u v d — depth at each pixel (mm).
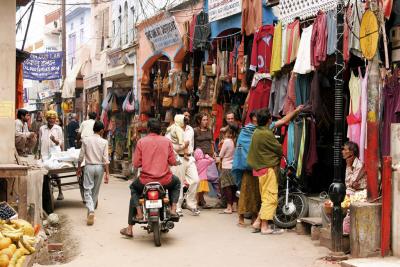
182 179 9688
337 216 6539
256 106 10203
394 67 7566
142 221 7680
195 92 14039
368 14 6473
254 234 8133
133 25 19219
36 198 8242
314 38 8508
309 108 8656
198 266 6398
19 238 6375
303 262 6457
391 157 6348
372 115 6500
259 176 8047
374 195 6488
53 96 31906
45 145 11945
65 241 7895
